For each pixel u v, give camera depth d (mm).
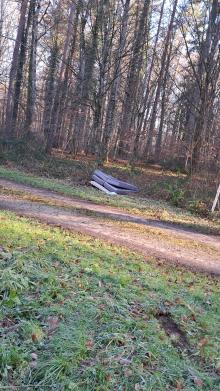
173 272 7160
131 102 26469
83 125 28625
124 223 10250
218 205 14008
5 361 3805
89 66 22406
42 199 11344
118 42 23312
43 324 4484
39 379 3707
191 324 5250
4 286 4906
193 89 25141
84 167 18344
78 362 3959
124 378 3883
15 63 21578
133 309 5246
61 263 6281
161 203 14547
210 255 8758
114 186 15594
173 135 30047
